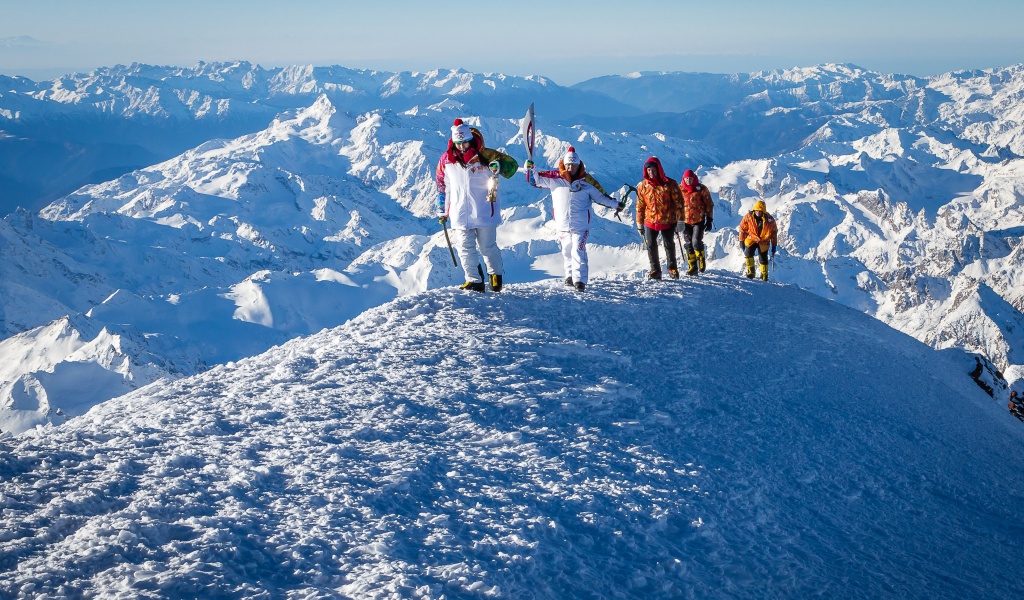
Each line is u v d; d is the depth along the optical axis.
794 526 6.25
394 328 10.97
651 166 15.60
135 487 5.39
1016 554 6.54
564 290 13.80
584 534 5.40
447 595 4.26
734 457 7.42
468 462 6.44
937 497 7.63
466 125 11.99
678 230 17.36
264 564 4.45
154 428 6.90
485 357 9.58
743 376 10.15
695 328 12.14
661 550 5.38
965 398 12.66
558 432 7.42
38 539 4.51
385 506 5.39
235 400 7.96
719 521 6.01
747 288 16.30
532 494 5.90
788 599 5.07
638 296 13.95
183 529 4.74
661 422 8.02
